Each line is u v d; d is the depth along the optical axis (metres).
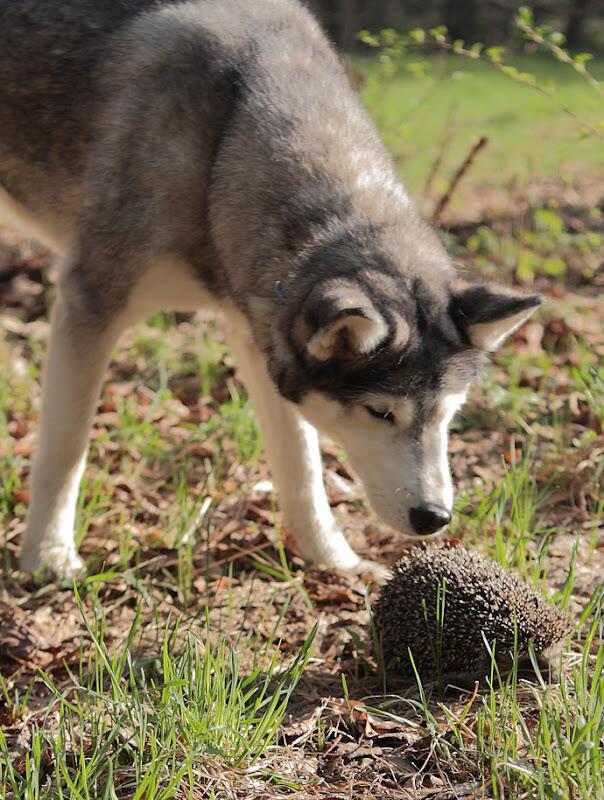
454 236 11.07
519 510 5.61
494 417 7.46
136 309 5.55
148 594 5.30
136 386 8.35
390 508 4.70
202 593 5.54
